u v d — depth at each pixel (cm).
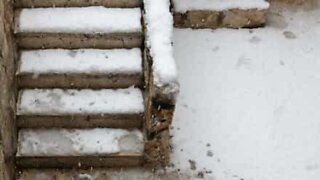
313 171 506
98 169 500
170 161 504
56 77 501
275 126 530
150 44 462
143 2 503
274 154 513
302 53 587
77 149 491
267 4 588
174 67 447
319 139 526
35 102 496
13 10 502
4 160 436
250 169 503
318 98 554
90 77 502
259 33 598
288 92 555
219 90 550
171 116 463
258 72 567
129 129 506
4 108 439
